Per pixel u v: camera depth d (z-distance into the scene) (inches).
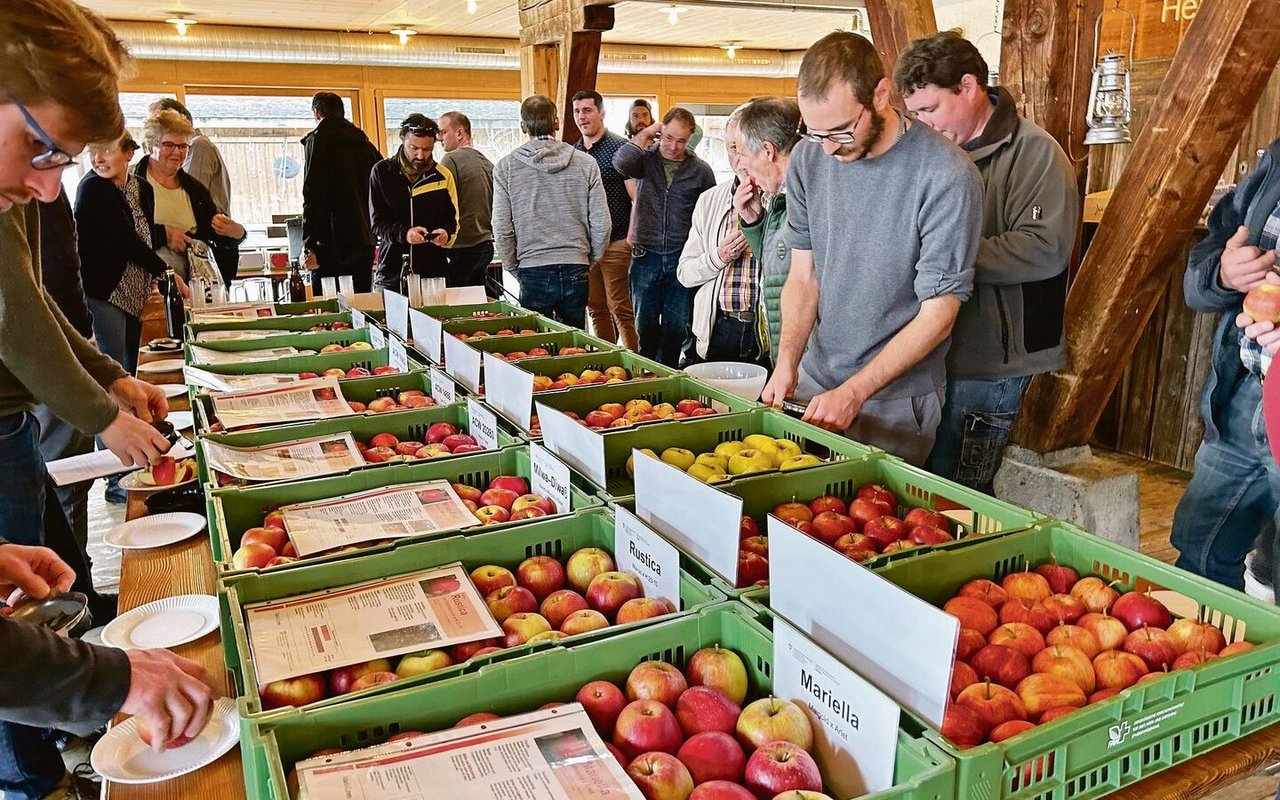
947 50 89.8
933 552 54.2
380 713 39.2
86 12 42.9
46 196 38.2
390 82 407.5
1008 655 46.0
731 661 44.4
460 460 72.2
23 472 83.8
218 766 45.1
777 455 74.8
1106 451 187.5
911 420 84.2
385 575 55.2
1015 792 36.8
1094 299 113.5
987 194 93.8
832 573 42.9
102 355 87.4
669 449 76.5
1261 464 84.3
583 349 118.3
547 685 42.6
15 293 68.9
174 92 370.9
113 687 40.2
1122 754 39.1
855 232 82.4
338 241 230.2
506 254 194.7
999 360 97.1
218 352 113.7
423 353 118.6
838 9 280.4
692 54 444.1
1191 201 104.5
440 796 34.8
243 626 47.5
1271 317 71.1
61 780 85.7
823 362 88.3
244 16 336.8
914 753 36.0
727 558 50.9
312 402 91.7
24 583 51.1
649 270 202.2
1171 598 50.4
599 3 220.7
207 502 64.9
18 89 33.9
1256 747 41.6
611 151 231.3
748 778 37.7
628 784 35.8
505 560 59.0
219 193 250.7
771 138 105.2
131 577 65.6
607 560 57.6
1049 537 57.2
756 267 131.3
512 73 430.0
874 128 75.5
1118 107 133.3
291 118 396.2
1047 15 109.3
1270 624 45.3
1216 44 95.1
